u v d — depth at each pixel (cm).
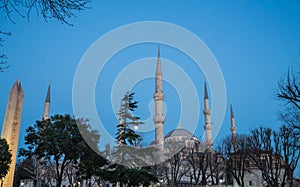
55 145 2936
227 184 6322
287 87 2012
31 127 3130
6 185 3816
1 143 3609
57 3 705
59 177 3041
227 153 5388
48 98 8456
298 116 2680
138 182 2380
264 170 3978
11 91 4244
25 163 5869
